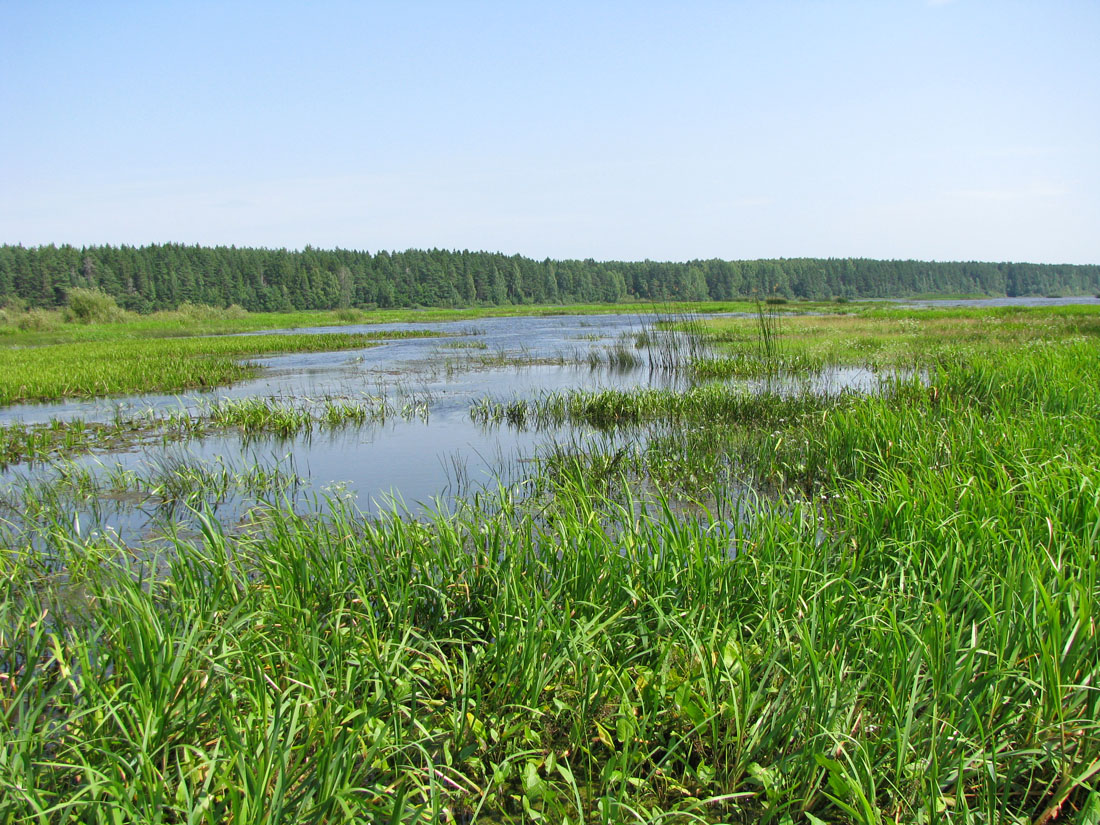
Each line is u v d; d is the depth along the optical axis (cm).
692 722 328
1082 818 257
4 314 5544
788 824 276
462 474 881
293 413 1236
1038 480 512
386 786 303
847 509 531
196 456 1007
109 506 772
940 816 260
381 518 542
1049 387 930
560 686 359
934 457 690
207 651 346
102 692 311
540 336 3478
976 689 307
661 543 474
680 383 1659
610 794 306
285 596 413
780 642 352
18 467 975
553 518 540
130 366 2056
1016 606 347
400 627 402
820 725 295
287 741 278
